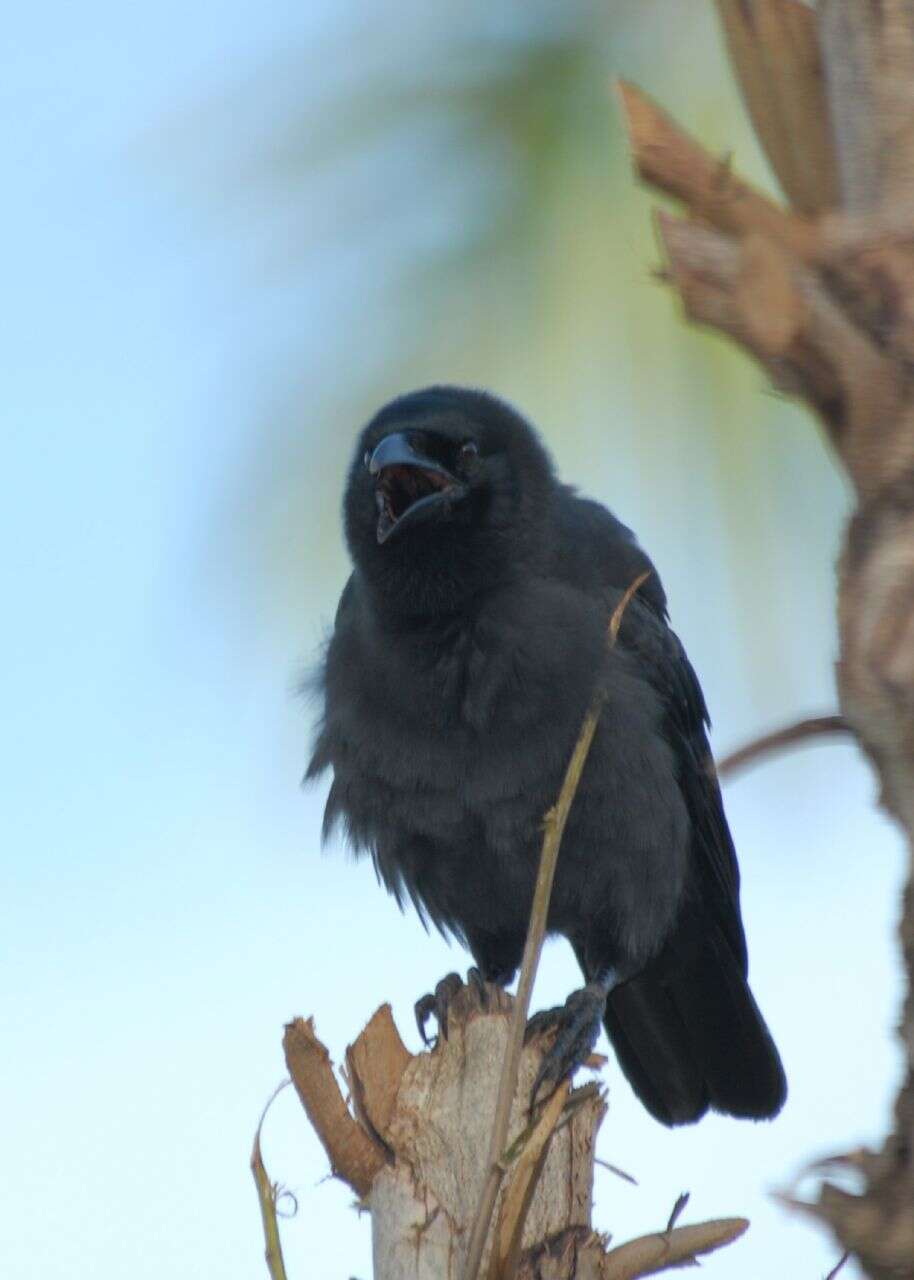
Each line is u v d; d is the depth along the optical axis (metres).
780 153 4.61
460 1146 5.82
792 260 4.05
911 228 4.05
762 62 4.61
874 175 4.17
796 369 4.06
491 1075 5.94
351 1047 5.96
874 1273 4.15
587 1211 6.09
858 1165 4.20
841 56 4.31
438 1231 5.64
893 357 3.98
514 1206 5.46
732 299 4.02
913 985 4.02
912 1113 4.06
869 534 3.96
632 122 4.11
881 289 4.01
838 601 4.04
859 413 3.99
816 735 4.45
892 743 3.91
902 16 4.21
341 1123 5.78
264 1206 5.73
